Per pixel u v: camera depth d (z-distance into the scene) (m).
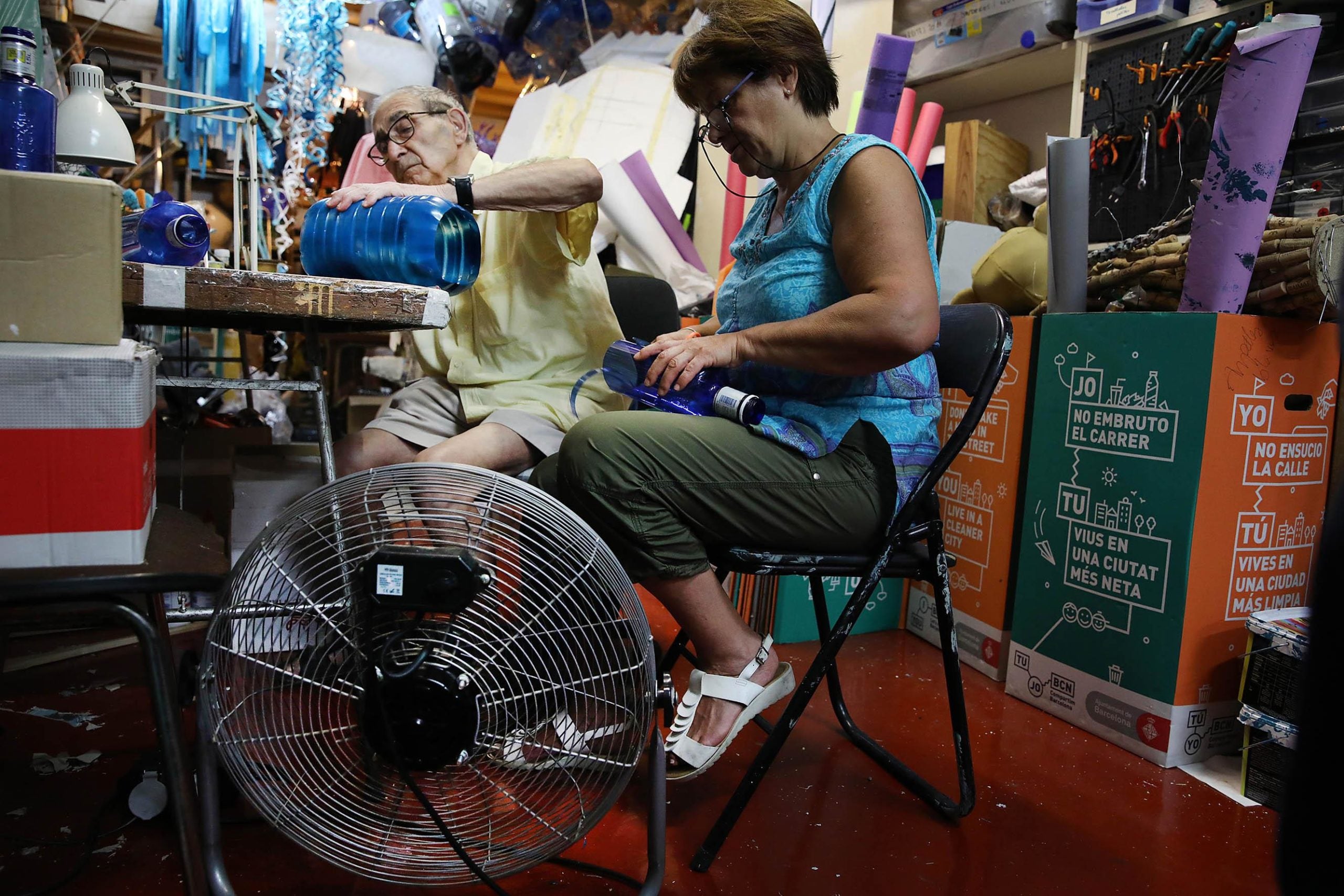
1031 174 2.80
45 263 0.88
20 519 0.88
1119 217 2.32
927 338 1.16
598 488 1.22
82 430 0.89
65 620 2.01
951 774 1.60
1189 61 2.12
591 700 1.00
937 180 3.04
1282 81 1.50
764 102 1.30
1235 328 1.58
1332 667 0.55
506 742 0.97
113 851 1.26
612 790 0.98
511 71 3.72
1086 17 2.32
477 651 0.95
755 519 1.26
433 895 1.19
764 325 1.26
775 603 2.24
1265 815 1.50
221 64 3.02
